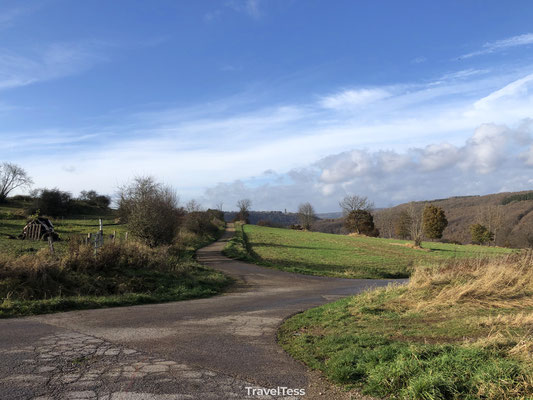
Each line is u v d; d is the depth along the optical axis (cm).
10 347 585
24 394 409
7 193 7206
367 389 439
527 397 367
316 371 516
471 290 996
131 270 1474
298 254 3731
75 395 411
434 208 7019
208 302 1203
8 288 1036
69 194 6919
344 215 8388
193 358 557
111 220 5809
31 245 2216
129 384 446
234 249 3603
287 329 784
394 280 2220
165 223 2631
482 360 460
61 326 753
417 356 481
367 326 771
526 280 1109
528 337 566
